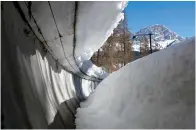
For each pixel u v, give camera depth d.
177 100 5.22
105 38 13.84
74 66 19.33
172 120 4.89
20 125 4.21
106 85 12.46
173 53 6.65
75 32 10.83
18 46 5.81
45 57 10.11
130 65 9.88
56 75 12.94
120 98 8.12
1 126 3.71
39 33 8.48
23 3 6.22
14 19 5.88
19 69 5.25
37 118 5.29
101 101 10.69
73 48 13.49
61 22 8.98
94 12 9.46
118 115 7.30
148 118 5.66
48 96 7.79
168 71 6.23
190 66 5.60
